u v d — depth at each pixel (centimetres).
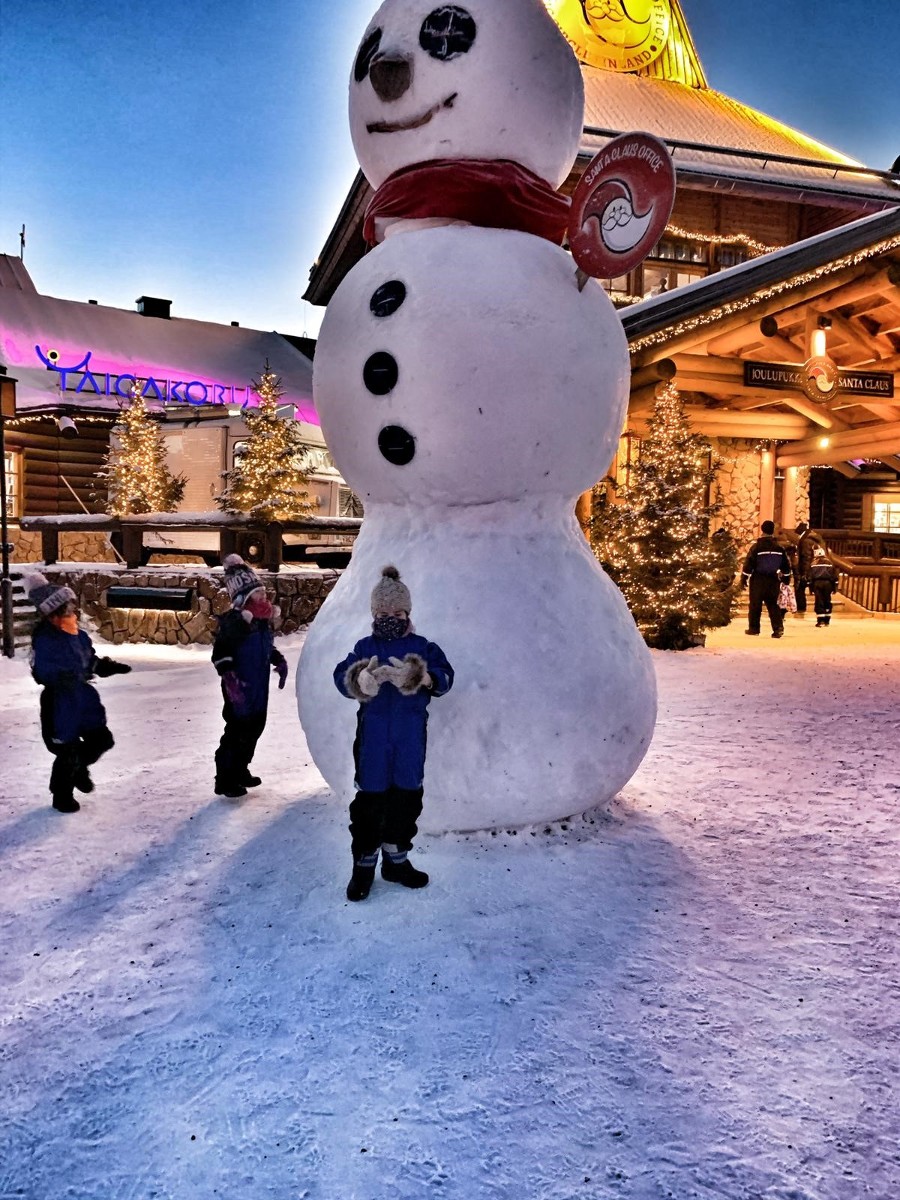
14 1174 198
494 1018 259
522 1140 207
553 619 402
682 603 1159
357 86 452
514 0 424
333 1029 254
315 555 1439
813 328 1473
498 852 390
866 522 2667
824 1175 194
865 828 428
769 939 310
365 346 411
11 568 1423
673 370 1369
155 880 369
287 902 344
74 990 279
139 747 624
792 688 842
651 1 2327
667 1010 263
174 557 1630
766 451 1947
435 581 405
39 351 2209
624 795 484
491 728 380
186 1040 250
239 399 2417
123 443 1608
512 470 405
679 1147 203
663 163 396
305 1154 203
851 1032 251
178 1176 197
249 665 486
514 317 393
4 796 503
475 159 429
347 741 409
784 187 1814
